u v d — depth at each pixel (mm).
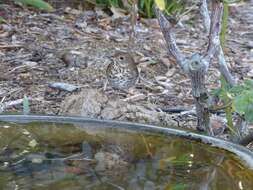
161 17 3764
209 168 2832
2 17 7625
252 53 7145
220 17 3695
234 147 2957
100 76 6035
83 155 3066
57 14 7914
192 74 3816
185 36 7680
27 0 7410
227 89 3938
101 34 7391
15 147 3164
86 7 8250
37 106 5273
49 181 2834
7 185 2830
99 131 3248
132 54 6258
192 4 8555
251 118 3488
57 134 3254
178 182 2750
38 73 6059
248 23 8445
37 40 7004
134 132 3205
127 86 5488
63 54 6504
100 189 2750
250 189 2551
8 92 5559
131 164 2957
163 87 5879
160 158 2986
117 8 8094
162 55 6727
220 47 4043
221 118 4883
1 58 6406
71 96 4617
